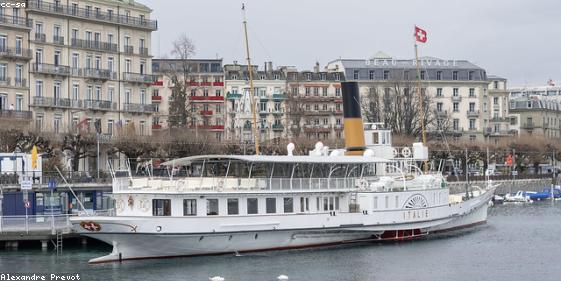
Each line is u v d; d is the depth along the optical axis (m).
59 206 136.38
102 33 191.50
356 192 112.06
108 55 192.62
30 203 130.38
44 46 180.00
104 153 178.62
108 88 192.25
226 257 101.06
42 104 178.12
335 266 97.94
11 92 173.75
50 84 181.38
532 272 97.00
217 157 100.56
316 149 117.50
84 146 167.50
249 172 102.94
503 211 174.88
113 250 98.62
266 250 104.88
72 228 107.25
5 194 127.19
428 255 106.56
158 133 186.25
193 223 97.94
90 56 189.12
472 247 113.75
